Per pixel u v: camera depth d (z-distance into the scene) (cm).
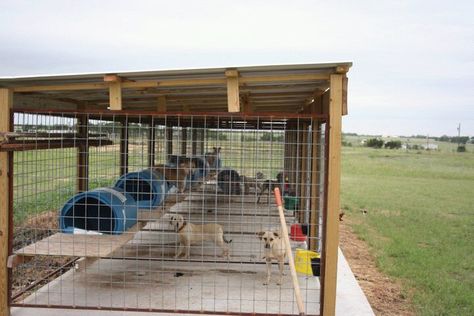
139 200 699
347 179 2622
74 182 787
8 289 471
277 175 1161
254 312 476
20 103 537
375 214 1484
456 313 575
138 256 696
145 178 716
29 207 758
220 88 555
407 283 712
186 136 1256
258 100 813
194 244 782
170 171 883
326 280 446
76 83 479
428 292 666
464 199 1862
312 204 699
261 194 1082
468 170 3111
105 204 576
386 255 905
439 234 1148
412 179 2650
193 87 532
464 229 1222
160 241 797
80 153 683
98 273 621
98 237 554
